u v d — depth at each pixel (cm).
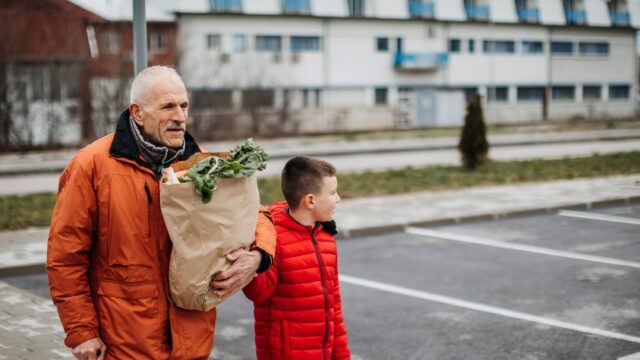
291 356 329
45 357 535
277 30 4866
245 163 293
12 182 1998
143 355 293
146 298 293
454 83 5509
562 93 6066
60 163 2541
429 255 954
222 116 4003
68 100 3419
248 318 677
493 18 5659
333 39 5066
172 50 4141
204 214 281
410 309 698
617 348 576
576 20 6053
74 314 288
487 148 1998
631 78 6362
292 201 337
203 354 302
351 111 4884
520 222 1209
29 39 3347
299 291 329
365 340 604
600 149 2897
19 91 3284
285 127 4303
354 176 1875
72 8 3694
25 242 1028
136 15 790
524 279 814
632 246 997
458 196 1487
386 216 1218
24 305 693
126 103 3472
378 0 5247
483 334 617
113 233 292
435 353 569
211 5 4662
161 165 304
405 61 5259
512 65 5778
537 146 3148
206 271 282
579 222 1201
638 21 6347
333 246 346
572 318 661
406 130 4712
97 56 3438
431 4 5434
